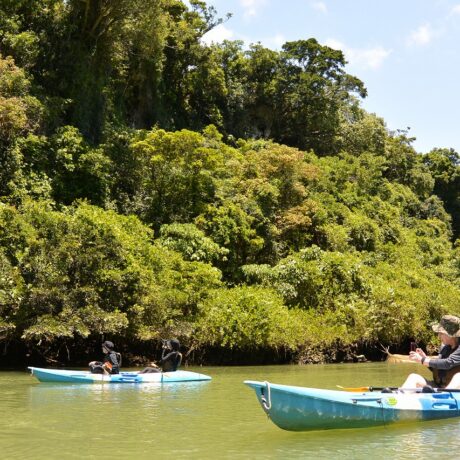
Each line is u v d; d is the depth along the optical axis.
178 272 19.02
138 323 17.28
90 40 28.64
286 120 45.34
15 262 16.50
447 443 6.87
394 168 50.25
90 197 23.83
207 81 38.28
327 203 32.88
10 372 15.59
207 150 24.86
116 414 9.00
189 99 38.97
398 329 23.62
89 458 6.25
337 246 29.41
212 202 25.25
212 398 10.86
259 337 18.81
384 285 25.55
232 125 41.56
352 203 36.00
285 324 19.73
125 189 25.53
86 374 13.16
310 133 45.81
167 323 17.72
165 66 37.00
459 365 8.43
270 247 26.17
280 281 23.27
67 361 17.83
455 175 59.78
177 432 7.61
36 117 23.64
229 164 27.86
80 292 16.41
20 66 25.14
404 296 24.75
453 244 50.97
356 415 7.54
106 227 17.44
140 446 6.80
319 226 29.34
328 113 44.69
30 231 16.69
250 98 43.28
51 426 8.00
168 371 14.24
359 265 25.17
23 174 22.14
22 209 18.69
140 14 29.36
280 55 44.41
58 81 26.92
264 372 16.66
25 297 15.80
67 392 11.56
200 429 7.81
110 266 17.27
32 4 26.70
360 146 47.81
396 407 7.82
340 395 7.57
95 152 24.62
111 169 25.36
